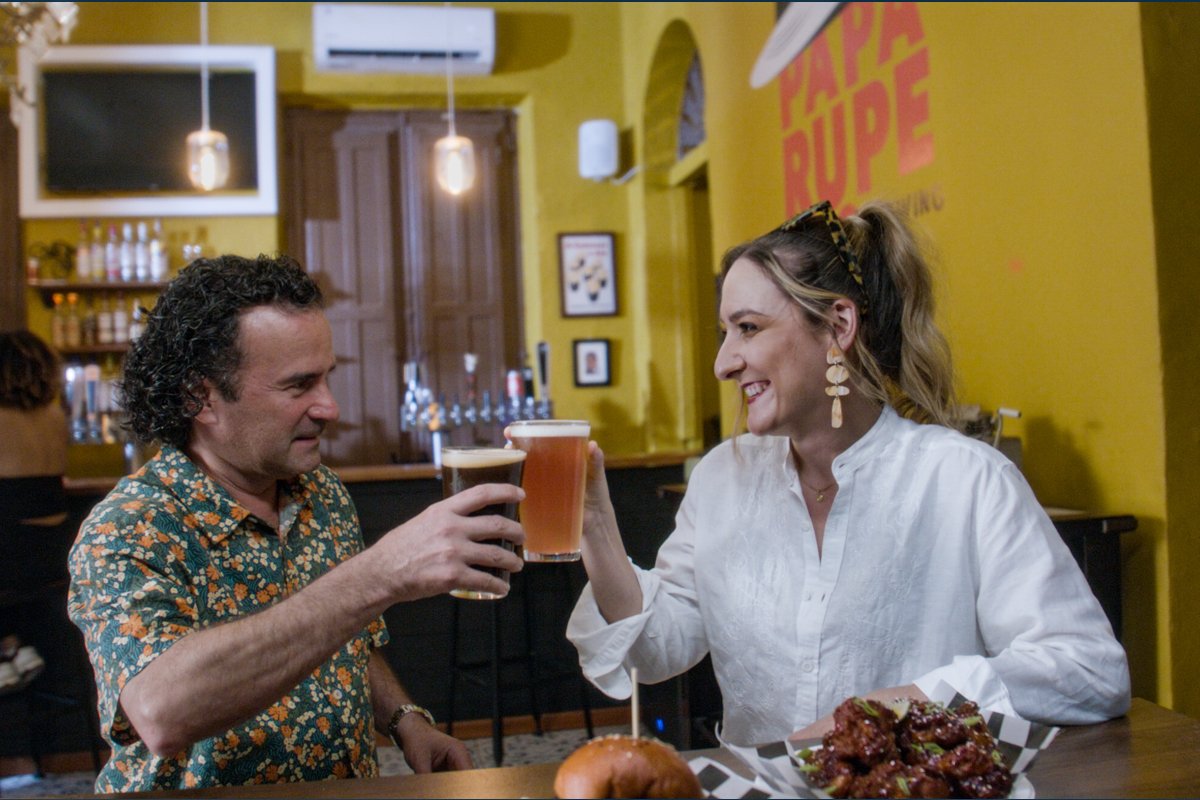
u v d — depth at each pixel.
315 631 0.98
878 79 3.25
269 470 1.24
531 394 5.54
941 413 1.37
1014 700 1.08
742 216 4.52
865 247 1.33
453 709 3.39
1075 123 2.33
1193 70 2.16
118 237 5.62
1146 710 1.16
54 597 3.36
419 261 6.18
